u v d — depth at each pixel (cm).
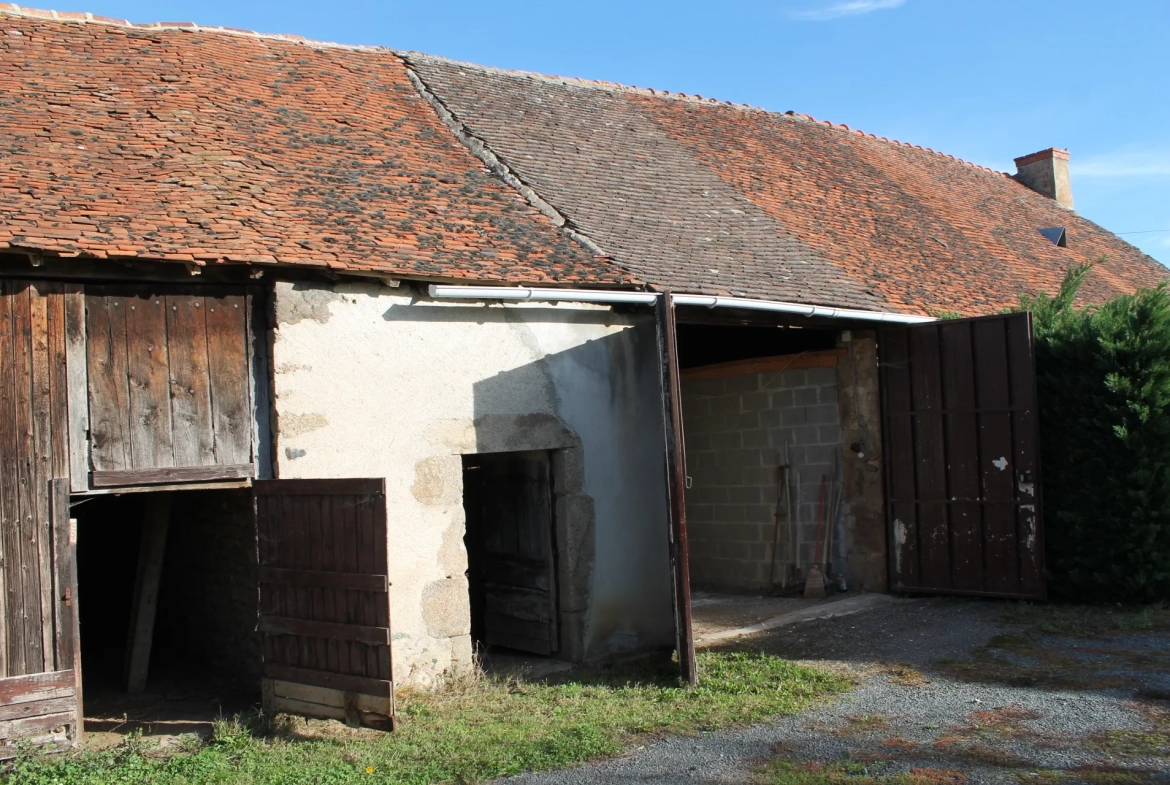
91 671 918
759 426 1184
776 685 734
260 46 1188
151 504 847
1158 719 599
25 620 630
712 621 1002
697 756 583
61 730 636
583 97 1430
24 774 584
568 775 562
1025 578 970
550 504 874
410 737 641
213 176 805
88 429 657
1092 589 955
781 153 1523
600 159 1194
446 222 870
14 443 634
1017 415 979
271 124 966
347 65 1223
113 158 793
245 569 816
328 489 669
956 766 539
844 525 1110
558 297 805
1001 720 616
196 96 970
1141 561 927
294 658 696
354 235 782
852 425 1102
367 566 643
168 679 868
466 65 1366
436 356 787
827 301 981
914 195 1594
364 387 750
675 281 879
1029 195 1997
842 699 690
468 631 788
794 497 1149
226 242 702
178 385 690
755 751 586
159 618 995
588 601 861
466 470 990
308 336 729
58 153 775
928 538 1040
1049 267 1511
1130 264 1783
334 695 664
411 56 1321
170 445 684
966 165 1991
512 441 822
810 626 935
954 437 1023
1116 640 812
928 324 1041
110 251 647
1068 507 970
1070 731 587
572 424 860
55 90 896
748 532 1190
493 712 700
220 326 710
